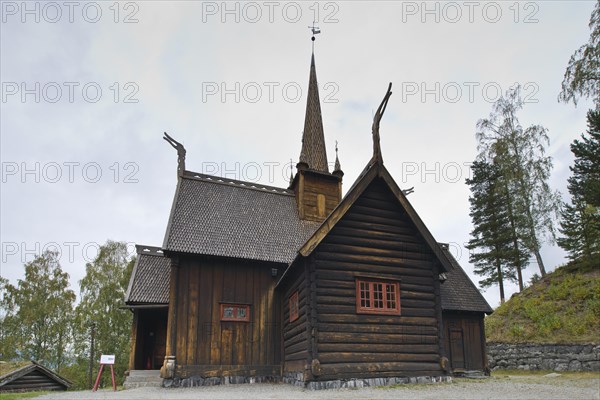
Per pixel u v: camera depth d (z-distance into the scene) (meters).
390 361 12.45
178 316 14.79
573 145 24.80
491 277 35.06
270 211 19.56
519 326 20.81
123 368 35.03
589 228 25.11
